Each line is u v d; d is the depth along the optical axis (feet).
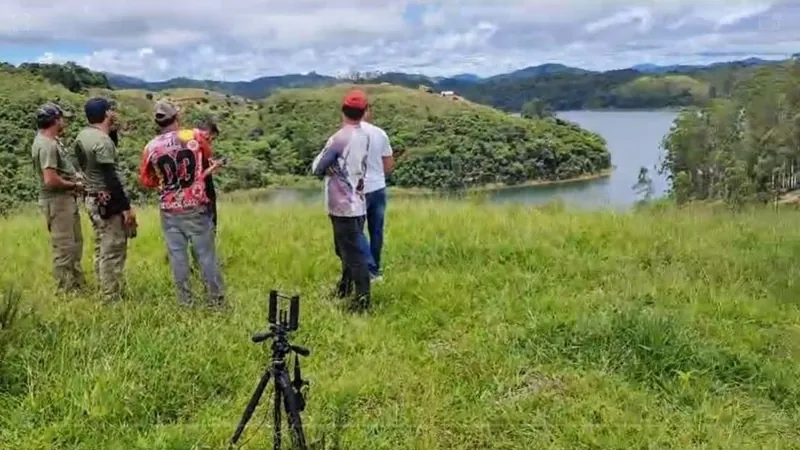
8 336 16.16
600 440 13.71
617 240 29.04
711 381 16.25
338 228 21.40
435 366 17.19
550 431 14.12
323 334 18.89
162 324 18.62
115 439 13.29
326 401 14.99
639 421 14.42
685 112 228.43
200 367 16.01
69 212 21.95
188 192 20.43
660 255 26.99
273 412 13.97
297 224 33.40
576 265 25.59
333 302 22.02
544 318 19.54
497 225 31.81
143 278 24.20
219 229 31.12
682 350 17.12
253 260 27.12
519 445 13.69
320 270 25.77
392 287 23.39
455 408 15.06
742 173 188.65
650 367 16.63
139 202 44.04
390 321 20.75
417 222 32.65
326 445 13.32
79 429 13.44
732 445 13.47
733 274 24.38
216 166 21.03
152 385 14.93
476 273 24.91
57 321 17.85
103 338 16.88
